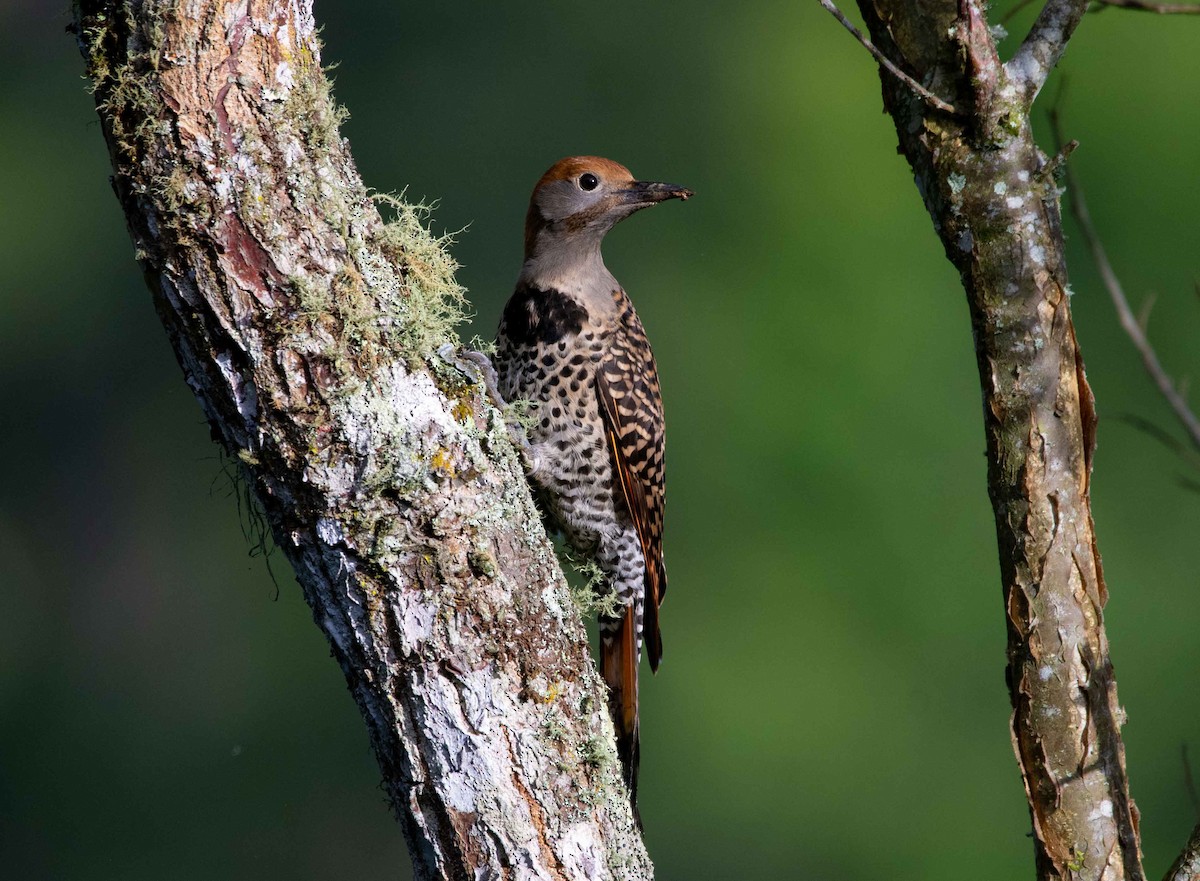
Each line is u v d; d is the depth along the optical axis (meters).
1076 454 4.25
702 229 18.92
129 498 19.00
